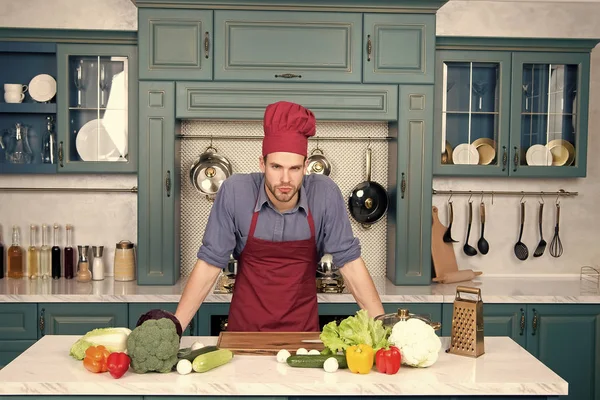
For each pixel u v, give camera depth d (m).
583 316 3.89
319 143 4.38
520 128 4.16
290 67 3.93
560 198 4.48
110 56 4.04
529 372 2.11
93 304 3.75
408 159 4.00
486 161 4.20
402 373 2.09
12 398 1.98
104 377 2.02
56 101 4.04
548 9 4.41
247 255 2.83
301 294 2.89
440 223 4.32
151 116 3.93
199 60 3.91
